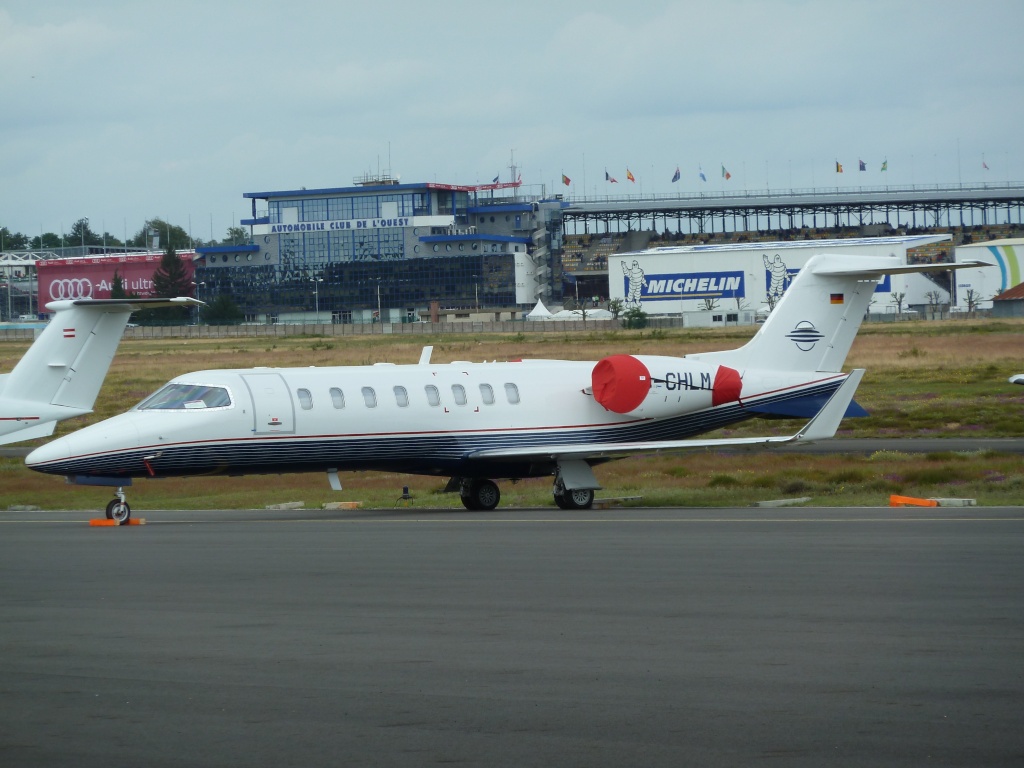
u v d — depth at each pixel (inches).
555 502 2100.1
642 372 2111.2
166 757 612.4
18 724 671.8
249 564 1294.3
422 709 690.2
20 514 2135.8
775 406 2236.7
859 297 2295.8
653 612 971.3
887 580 1123.3
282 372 1979.6
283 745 628.4
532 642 861.8
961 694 709.9
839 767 584.1
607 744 622.5
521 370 2138.3
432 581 1151.0
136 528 1760.6
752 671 768.3
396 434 1987.0
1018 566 1209.4
